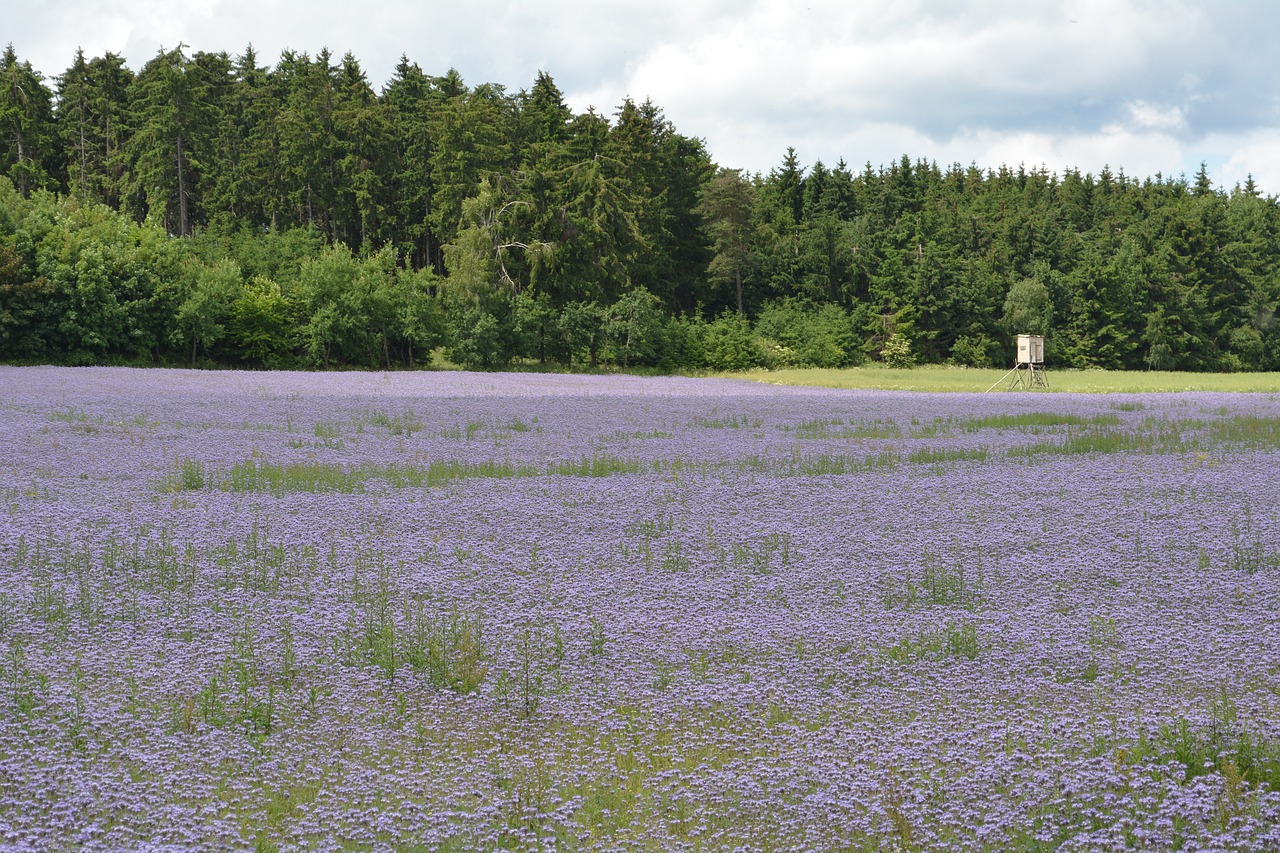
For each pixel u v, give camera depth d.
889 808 7.45
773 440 28.80
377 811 7.39
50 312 58.25
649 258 91.69
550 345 76.75
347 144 88.12
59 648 10.41
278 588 12.70
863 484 20.77
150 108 86.69
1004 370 88.31
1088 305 100.50
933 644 11.01
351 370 69.38
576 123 95.75
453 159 84.81
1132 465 23.38
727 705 9.49
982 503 18.59
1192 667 10.24
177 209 93.00
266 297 67.31
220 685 9.65
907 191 133.75
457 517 16.94
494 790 7.79
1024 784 7.78
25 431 25.19
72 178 93.31
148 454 22.72
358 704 9.40
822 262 106.38
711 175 109.19
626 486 20.36
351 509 17.33
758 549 15.20
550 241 80.44
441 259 93.88
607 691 9.79
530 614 11.98
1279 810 7.18
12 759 7.89
